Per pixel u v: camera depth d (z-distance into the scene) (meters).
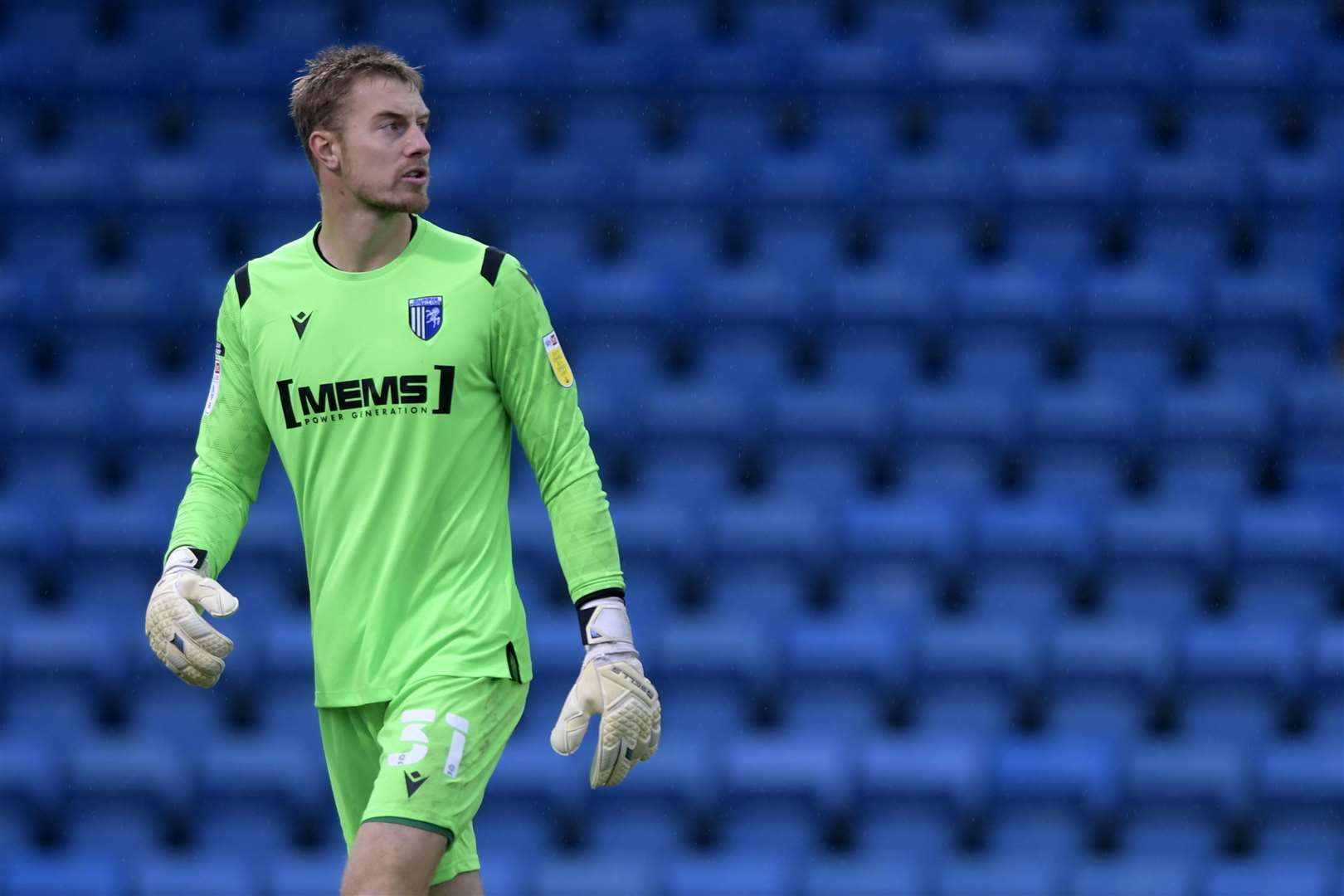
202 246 37.97
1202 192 37.81
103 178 38.53
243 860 28.16
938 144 39.38
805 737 29.59
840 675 30.31
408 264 11.45
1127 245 37.59
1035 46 40.22
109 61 40.66
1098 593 31.88
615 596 11.38
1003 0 41.47
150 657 30.62
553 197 38.25
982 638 30.62
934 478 33.81
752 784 28.67
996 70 39.78
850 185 38.16
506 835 28.48
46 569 32.47
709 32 41.56
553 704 29.98
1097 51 40.22
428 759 10.84
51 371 36.16
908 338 35.88
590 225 38.06
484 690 11.20
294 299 11.48
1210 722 29.94
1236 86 39.53
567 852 28.28
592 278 36.78
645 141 39.59
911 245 37.69
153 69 40.50
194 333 36.44
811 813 28.52
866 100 39.84
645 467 34.00
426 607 11.30
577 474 11.52
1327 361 35.84
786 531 32.34
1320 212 37.56
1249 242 37.44
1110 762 28.91
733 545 32.25
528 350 11.49
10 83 40.28
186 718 30.20
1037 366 35.59
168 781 28.91
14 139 39.88
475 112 40.06
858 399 34.47
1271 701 30.02
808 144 39.47
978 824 28.41
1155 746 29.28
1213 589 31.83
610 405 34.34
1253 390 34.91
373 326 11.34
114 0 41.78
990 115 39.69
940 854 28.14
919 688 30.23
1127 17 41.16
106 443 34.56
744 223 38.00
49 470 34.38
